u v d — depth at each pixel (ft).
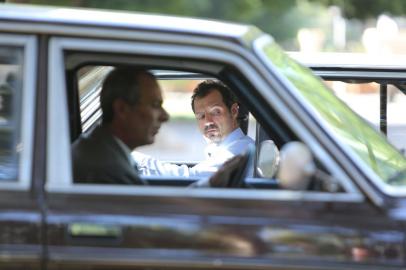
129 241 29.37
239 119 46.44
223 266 29.32
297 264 29.40
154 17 32.27
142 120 34.88
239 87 32.45
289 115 30.50
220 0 237.66
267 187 38.83
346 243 29.50
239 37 31.01
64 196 29.76
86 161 34.09
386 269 29.50
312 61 52.47
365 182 30.07
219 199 29.94
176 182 41.65
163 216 29.58
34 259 29.19
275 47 34.09
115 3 170.91
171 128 133.08
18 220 29.32
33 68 30.37
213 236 29.48
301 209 29.86
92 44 30.66
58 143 30.14
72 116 38.52
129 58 31.83
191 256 29.32
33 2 143.13
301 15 386.73
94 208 29.60
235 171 35.32
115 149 34.55
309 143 30.32
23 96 30.27
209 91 45.78
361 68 52.34
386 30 245.24
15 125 30.30
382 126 53.78
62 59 30.55
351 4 194.29
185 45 30.89
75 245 29.32
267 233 29.50
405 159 36.58
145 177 41.81
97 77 39.19
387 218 29.76
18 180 29.89
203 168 45.24
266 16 366.84
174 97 131.54
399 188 30.50
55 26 30.50
